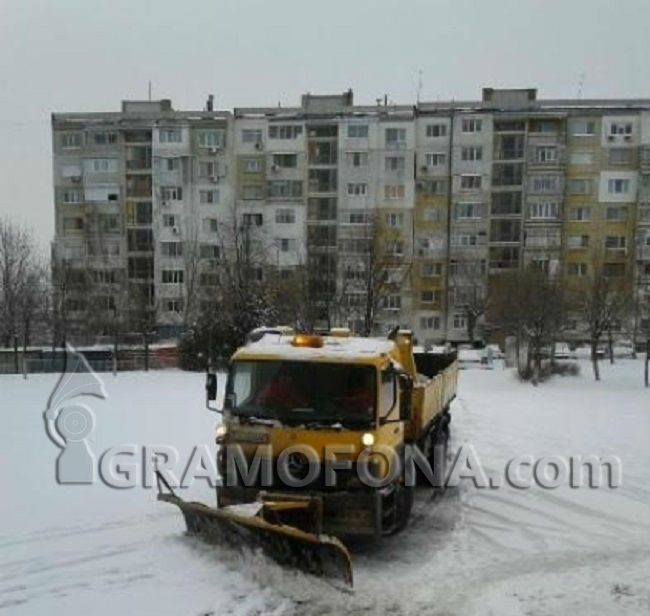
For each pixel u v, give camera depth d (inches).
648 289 2129.7
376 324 1784.0
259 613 265.1
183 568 300.7
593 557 335.0
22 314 1509.6
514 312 1362.0
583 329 1749.5
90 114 2399.1
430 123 2272.4
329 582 288.4
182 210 2338.8
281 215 2313.0
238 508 304.2
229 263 1743.4
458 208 2283.5
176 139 2332.7
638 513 404.2
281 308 1339.8
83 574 295.4
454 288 2258.9
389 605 277.0
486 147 2267.5
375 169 2276.1
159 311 2309.3
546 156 2271.2
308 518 315.3
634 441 609.3
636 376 1247.5
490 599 283.9
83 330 1752.0
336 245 2101.4
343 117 2272.4
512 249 2287.2
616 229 2273.6
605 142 2255.2
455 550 341.4
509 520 390.3
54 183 2425.0
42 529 350.6
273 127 2303.2
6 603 269.6
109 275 2354.8
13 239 1769.2
